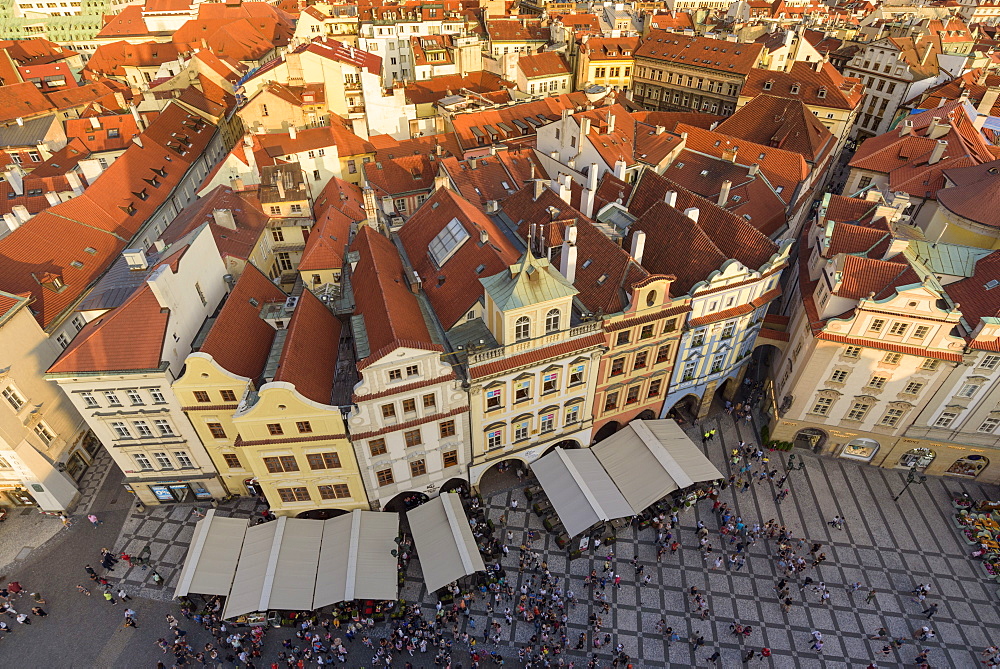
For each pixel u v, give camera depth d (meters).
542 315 50.09
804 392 60.50
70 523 58.00
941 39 158.38
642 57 142.12
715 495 59.88
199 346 54.75
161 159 96.94
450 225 62.34
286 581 49.12
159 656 47.81
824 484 62.09
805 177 88.31
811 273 66.75
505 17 168.75
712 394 67.31
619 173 78.38
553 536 56.88
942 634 50.03
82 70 163.38
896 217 65.94
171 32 190.75
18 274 62.31
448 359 50.44
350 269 62.59
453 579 49.06
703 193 84.94
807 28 166.12
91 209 76.62
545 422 57.94
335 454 49.88
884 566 54.88
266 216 78.50
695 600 51.88
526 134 106.75
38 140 116.00
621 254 56.91
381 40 143.62
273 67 111.44
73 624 49.94
